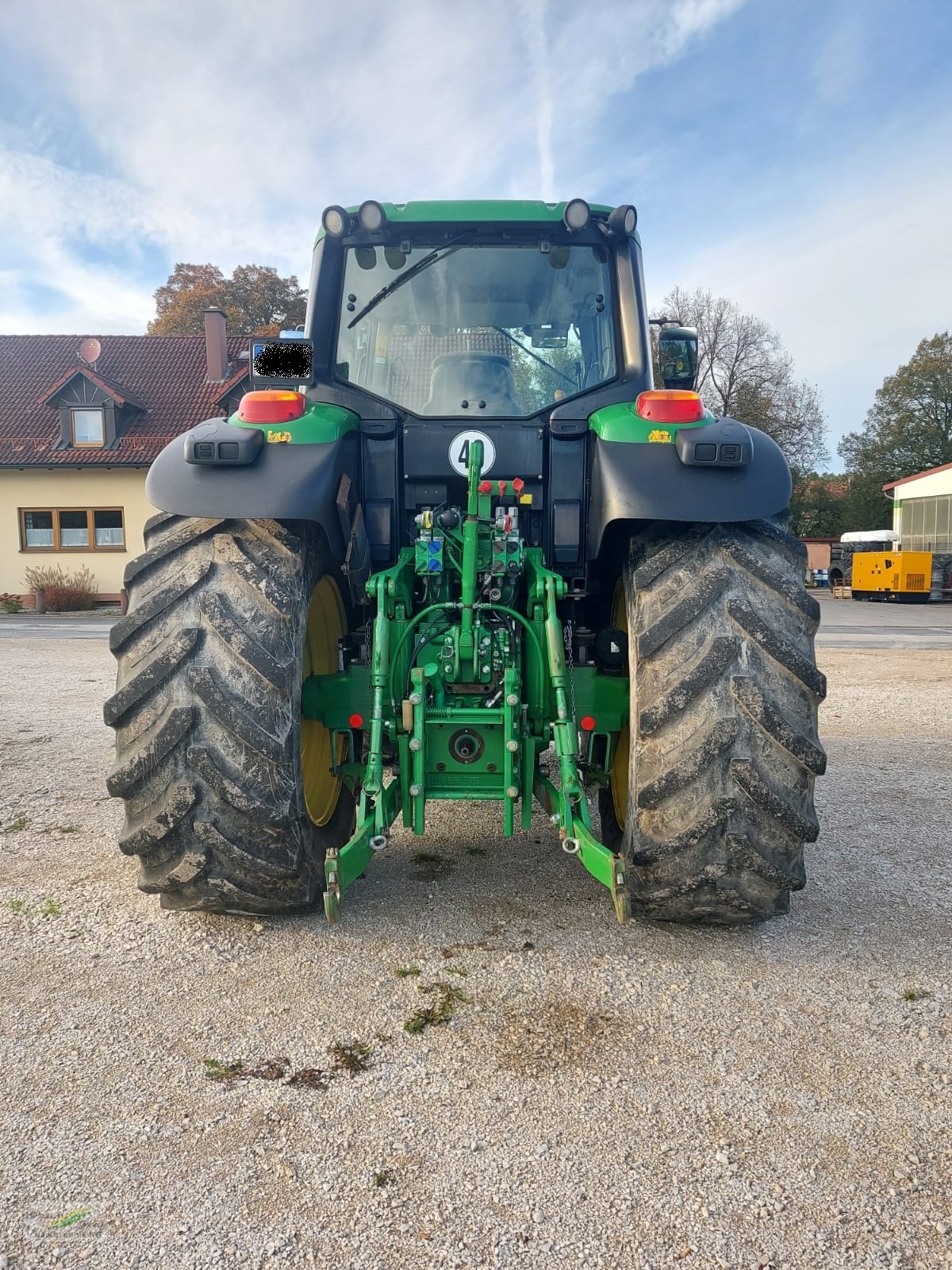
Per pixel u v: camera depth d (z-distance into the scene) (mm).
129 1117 1920
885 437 56219
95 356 26125
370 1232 1606
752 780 2406
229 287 48312
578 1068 2100
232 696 2449
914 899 3148
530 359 3260
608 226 3229
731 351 42875
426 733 2738
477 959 2646
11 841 3783
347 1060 2133
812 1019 2324
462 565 2859
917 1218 1640
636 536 2762
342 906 3031
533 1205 1671
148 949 2719
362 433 3057
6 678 9281
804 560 2684
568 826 2568
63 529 26031
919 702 7836
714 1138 1854
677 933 2838
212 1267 1532
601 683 2910
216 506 2523
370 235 3283
